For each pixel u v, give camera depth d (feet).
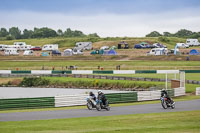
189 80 392.47
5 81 500.33
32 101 209.77
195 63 598.34
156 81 430.20
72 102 223.71
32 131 115.44
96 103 185.98
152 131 113.19
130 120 141.49
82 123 134.41
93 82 453.99
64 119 148.77
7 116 163.63
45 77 514.68
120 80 457.27
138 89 402.11
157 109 188.44
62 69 566.77
